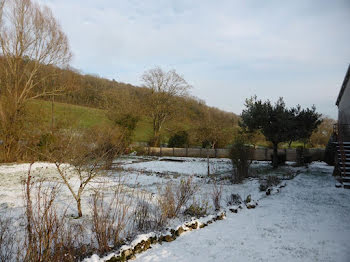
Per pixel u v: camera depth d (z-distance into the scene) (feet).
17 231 15.67
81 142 23.32
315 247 14.20
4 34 59.88
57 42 68.23
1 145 55.98
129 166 57.06
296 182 36.91
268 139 53.31
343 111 56.70
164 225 17.57
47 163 51.93
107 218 15.74
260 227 17.66
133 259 12.70
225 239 15.44
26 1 62.49
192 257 12.99
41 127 59.21
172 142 99.40
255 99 52.70
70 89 74.23
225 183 36.42
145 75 118.32
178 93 118.73
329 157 56.39
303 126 49.96
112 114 93.66
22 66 64.28
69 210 20.56
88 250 13.28
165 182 37.11
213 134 94.22
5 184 32.58
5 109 56.65
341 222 18.74
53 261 11.17
